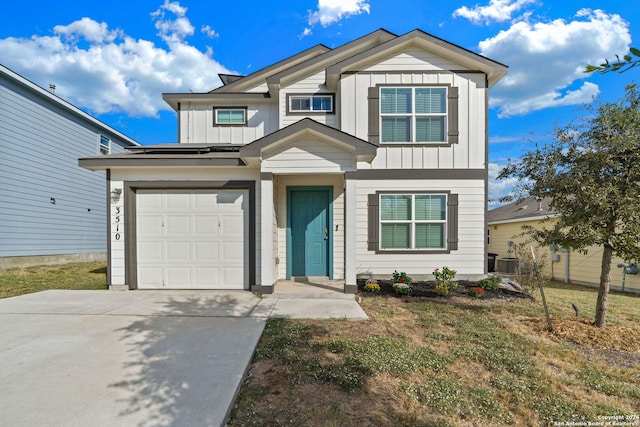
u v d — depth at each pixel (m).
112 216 6.58
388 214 7.81
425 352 3.61
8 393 2.66
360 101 7.89
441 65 7.90
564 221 4.43
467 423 2.43
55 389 2.73
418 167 7.82
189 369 3.10
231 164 6.40
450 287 6.91
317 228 7.73
